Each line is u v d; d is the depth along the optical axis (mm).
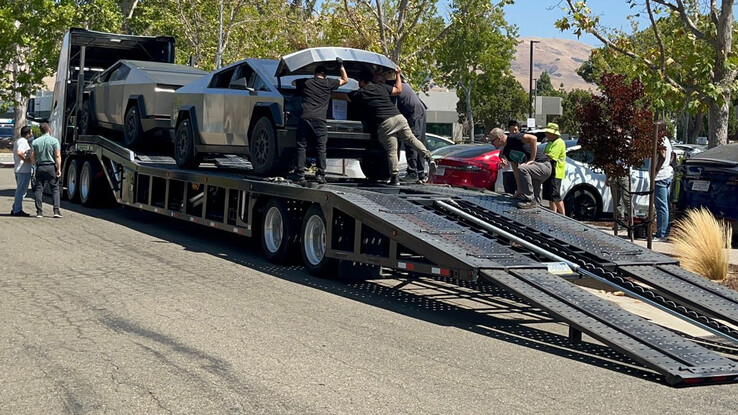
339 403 5832
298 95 12258
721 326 8242
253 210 12094
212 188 13320
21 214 16938
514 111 82188
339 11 26828
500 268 8664
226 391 6027
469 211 11094
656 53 16406
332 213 10539
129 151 16250
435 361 7055
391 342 7637
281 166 12414
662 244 14297
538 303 7902
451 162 17922
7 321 7988
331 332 7898
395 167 12188
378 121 12102
